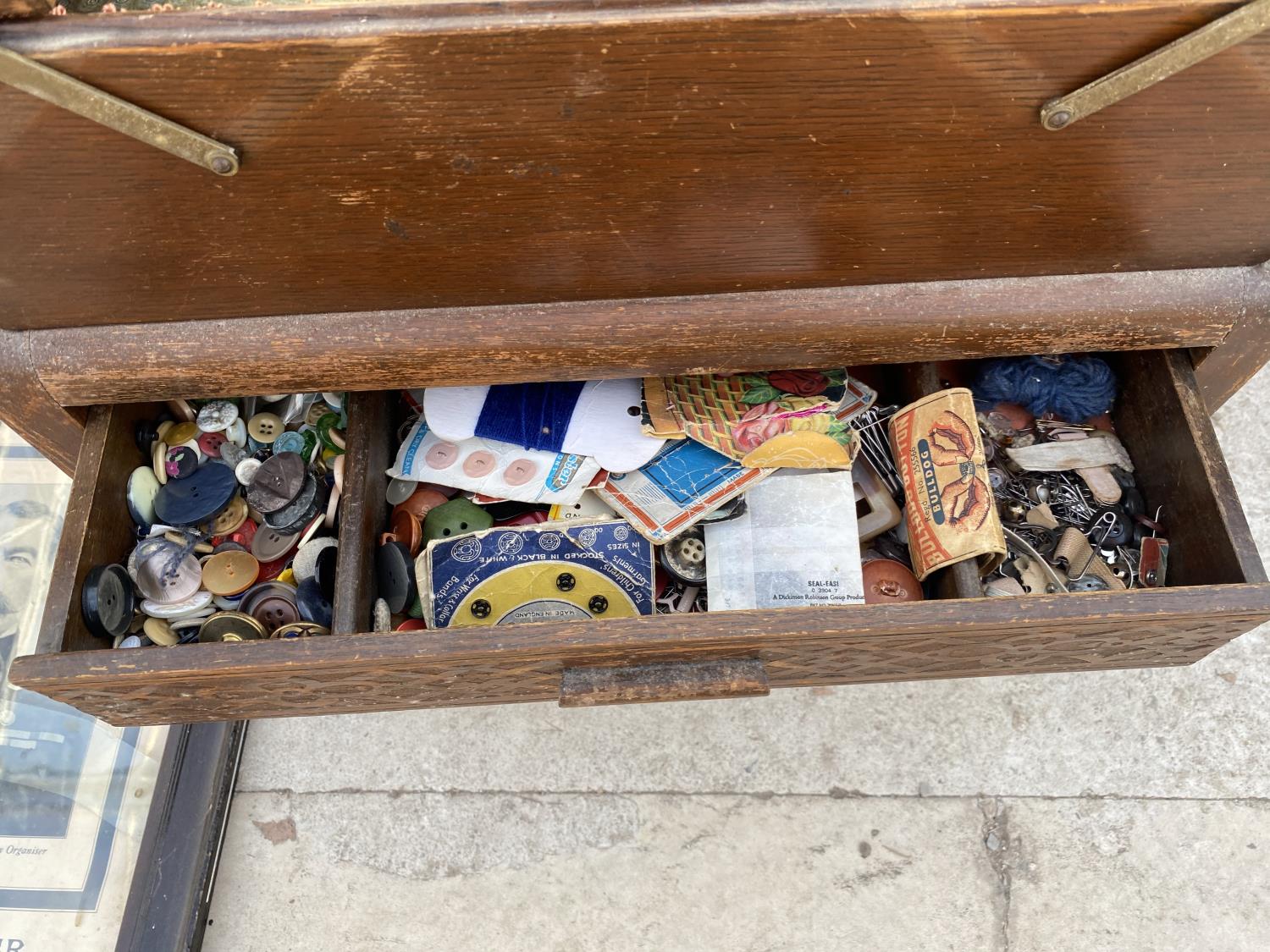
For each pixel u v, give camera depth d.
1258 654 1.52
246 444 1.29
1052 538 1.28
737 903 1.43
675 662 1.09
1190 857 1.42
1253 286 1.08
